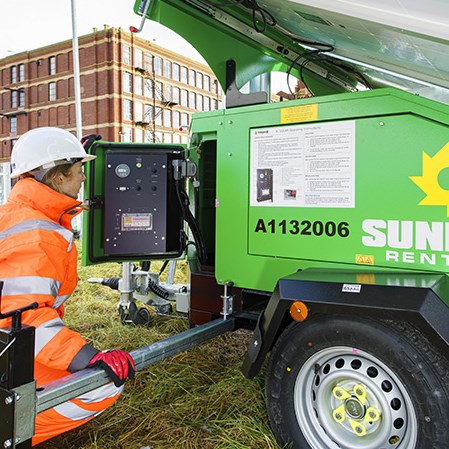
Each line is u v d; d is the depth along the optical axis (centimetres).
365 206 204
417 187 192
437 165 186
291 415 197
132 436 222
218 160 250
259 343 202
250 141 238
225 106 294
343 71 359
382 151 199
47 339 171
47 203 188
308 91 384
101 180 292
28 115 3844
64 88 3606
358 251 208
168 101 3738
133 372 188
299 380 195
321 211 217
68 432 227
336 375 188
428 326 159
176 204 298
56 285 182
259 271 239
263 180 234
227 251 249
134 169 288
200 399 254
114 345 337
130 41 3462
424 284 172
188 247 313
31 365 153
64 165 196
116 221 287
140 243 292
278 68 348
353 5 153
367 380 180
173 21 274
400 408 175
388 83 339
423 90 303
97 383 177
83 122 3494
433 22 136
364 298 173
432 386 163
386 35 180
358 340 177
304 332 190
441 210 187
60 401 164
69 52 3556
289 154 225
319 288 185
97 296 502
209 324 254
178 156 296
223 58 293
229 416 234
